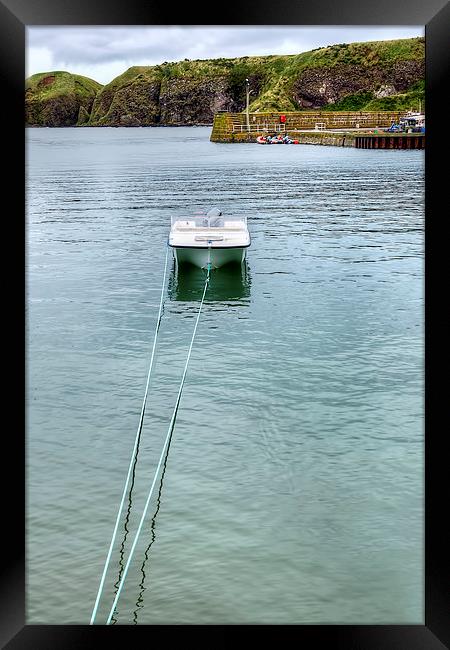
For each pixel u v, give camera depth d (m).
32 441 10.22
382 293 19.45
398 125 97.06
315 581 6.80
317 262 23.64
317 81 176.00
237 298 19.19
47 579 6.83
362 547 7.38
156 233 29.89
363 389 12.24
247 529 7.74
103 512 8.14
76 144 125.94
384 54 176.75
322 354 14.23
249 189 47.38
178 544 7.47
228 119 118.88
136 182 53.34
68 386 12.60
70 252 25.91
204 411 11.38
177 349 14.82
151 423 10.91
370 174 56.53
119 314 17.78
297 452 9.77
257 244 26.97
